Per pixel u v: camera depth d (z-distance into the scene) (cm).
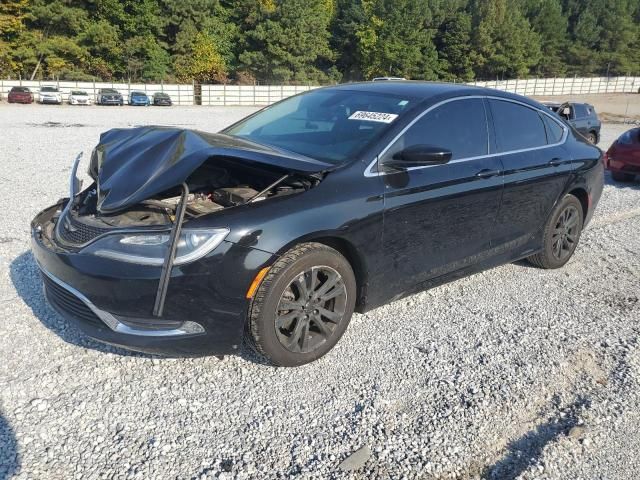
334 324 352
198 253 293
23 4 4994
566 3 9406
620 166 1026
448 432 293
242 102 5122
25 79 5194
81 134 1619
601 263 568
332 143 385
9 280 445
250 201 319
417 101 407
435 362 359
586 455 281
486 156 434
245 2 6325
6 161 1034
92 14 5491
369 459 270
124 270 293
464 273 436
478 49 7419
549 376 350
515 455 281
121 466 256
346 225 338
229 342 312
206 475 254
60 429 278
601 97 6575
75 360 339
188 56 5925
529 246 493
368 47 6938
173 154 322
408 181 372
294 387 324
